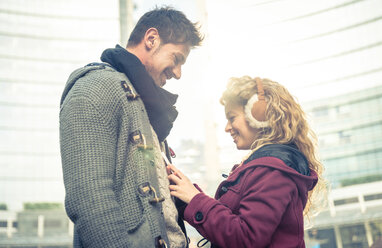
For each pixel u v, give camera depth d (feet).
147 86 3.97
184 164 189.67
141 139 3.61
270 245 3.76
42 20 151.02
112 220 3.04
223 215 3.76
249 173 4.07
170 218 3.81
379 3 136.15
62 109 3.51
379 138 122.83
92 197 3.05
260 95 4.39
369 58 134.72
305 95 143.13
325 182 4.96
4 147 137.08
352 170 120.57
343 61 139.74
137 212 3.35
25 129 140.67
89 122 3.34
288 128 4.28
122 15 157.99
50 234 108.47
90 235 2.99
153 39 4.51
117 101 3.58
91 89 3.48
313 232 100.17
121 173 3.47
